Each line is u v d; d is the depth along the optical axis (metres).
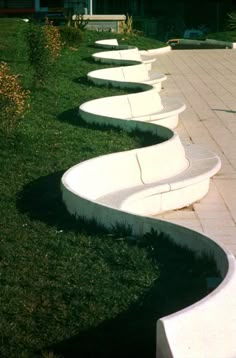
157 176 11.33
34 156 12.04
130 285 7.45
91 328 6.65
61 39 26.31
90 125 14.68
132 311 6.92
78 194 9.36
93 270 7.81
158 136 13.71
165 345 5.86
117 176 10.81
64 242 8.55
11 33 28.77
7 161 11.67
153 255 8.14
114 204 10.03
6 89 12.91
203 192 11.64
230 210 11.08
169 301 7.09
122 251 8.21
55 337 6.52
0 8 47.19
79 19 34.09
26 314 6.89
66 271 7.78
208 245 7.92
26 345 6.40
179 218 10.73
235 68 27.03
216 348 6.10
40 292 7.31
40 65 18.23
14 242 8.53
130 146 13.04
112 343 6.43
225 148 14.83
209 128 16.78
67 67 22.56
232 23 43.53
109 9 54.84
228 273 6.93
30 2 47.25
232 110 18.86
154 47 32.97
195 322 6.07
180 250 8.23
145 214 10.66
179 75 25.48
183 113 18.56
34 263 7.98
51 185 10.69
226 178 12.65
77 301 7.10
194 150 13.17
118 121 14.40
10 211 9.61
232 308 6.51
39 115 15.32
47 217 9.42
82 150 12.57
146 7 55.84
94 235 8.76
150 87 18.78
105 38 32.47
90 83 20.03
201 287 7.31
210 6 54.25
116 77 21.39
